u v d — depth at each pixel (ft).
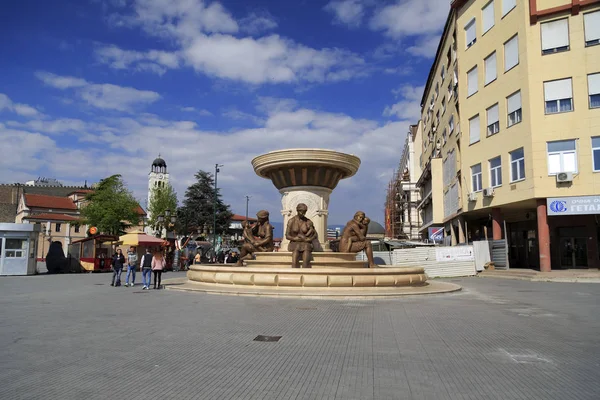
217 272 51.16
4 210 258.98
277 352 20.89
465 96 104.42
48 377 16.88
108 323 28.55
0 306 37.78
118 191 161.89
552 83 80.43
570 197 76.95
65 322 29.01
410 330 26.32
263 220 60.03
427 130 173.58
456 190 114.21
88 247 108.47
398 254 88.17
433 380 16.69
